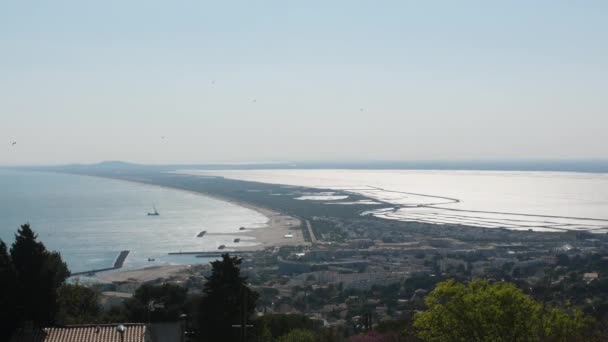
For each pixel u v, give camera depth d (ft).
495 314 161.38
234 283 271.08
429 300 175.01
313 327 314.55
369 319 355.97
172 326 222.48
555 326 164.86
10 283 211.20
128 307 300.20
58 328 198.08
